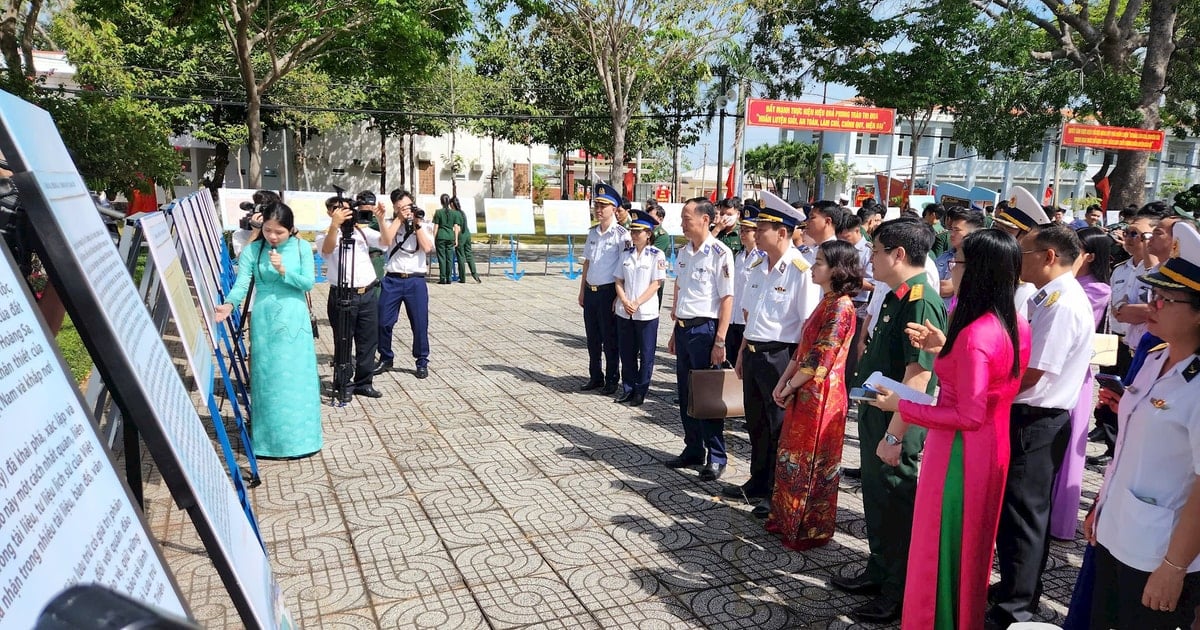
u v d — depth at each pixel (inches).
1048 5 663.1
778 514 147.9
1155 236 183.5
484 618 120.1
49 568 32.0
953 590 100.3
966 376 94.8
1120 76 623.5
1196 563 78.7
